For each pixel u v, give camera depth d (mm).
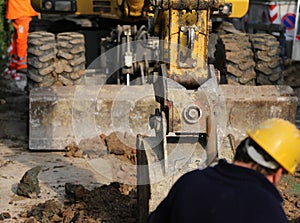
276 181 2795
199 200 2686
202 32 5035
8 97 9789
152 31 5684
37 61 7402
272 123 2828
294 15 12648
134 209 4996
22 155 6703
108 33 9289
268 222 2537
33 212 5039
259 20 13164
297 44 11734
